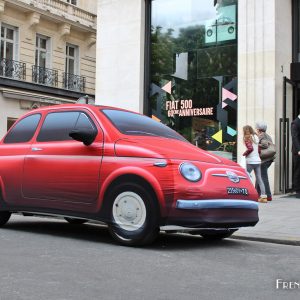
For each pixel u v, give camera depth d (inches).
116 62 595.2
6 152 294.5
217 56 531.8
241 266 207.6
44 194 270.8
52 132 279.6
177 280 181.8
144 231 235.1
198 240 274.4
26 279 178.5
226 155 518.3
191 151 257.0
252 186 260.7
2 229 299.0
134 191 237.9
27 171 279.4
